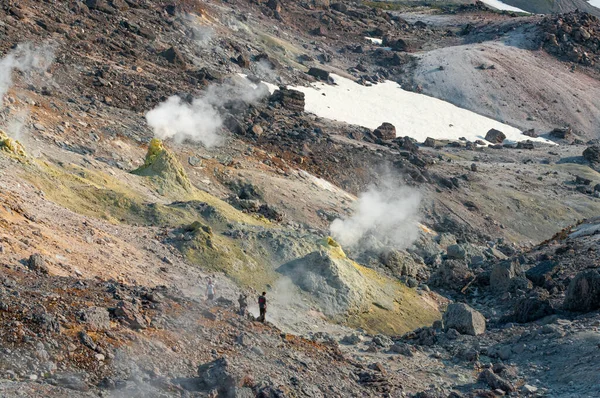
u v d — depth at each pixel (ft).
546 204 383.65
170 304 92.63
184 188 207.10
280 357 90.89
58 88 301.43
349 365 99.40
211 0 614.34
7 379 64.54
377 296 172.35
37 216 128.26
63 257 113.39
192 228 161.99
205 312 94.43
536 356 116.47
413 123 523.29
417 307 178.50
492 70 647.15
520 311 144.25
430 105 570.87
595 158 472.44
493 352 121.19
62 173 174.81
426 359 120.26
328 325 149.07
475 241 326.85
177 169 210.38
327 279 164.86
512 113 589.73
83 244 127.65
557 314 139.74
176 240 155.53
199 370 77.66
